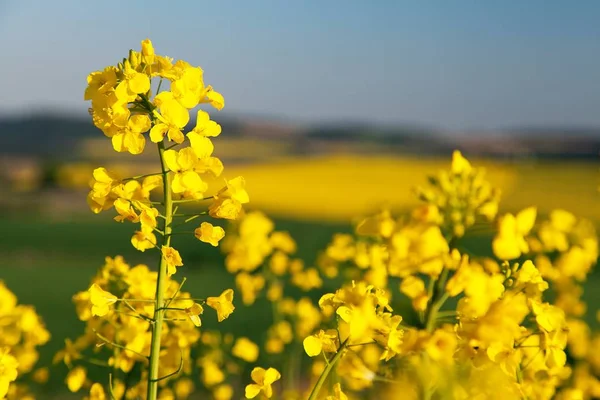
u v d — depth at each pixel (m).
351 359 2.21
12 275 25.70
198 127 2.25
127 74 2.19
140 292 2.78
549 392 2.46
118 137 2.19
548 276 2.74
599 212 33.47
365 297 2.03
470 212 2.34
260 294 5.10
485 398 1.92
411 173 52.03
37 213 51.06
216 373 3.84
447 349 1.92
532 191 41.06
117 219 2.25
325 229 32.62
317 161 66.00
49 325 14.77
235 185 2.27
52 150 93.19
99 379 4.46
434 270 2.13
